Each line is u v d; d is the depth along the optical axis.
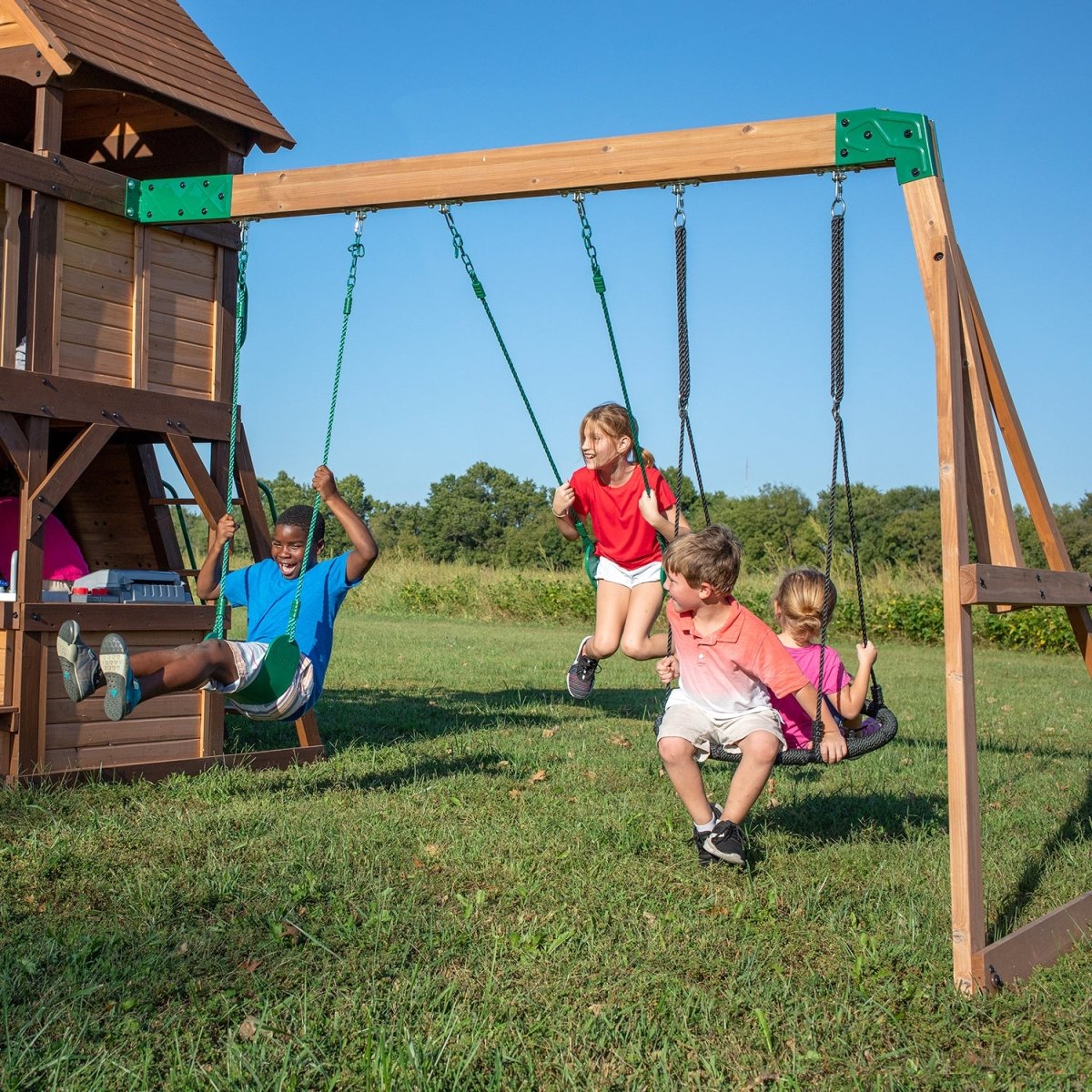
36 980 3.08
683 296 4.59
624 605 6.16
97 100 7.06
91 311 5.87
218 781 5.66
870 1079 2.70
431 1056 2.69
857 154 4.03
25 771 5.44
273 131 6.76
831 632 20.30
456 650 15.75
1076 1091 2.66
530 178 4.87
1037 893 4.19
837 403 4.10
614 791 5.78
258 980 3.11
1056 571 4.12
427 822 4.89
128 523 7.52
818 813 5.43
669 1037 2.86
